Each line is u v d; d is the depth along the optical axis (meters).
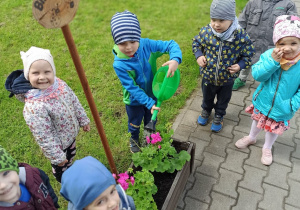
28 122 2.18
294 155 3.08
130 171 2.17
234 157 3.09
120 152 3.21
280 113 2.53
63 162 2.35
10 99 3.99
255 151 3.14
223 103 3.16
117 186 1.67
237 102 3.78
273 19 3.25
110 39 5.16
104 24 5.60
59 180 2.79
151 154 2.31
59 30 5.48
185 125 3.50
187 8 6.02
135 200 2.06
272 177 2.88
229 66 2.77
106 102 3.87
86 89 1.76
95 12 5.99
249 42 2.66
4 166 1.54
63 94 2.27
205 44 2.79
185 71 4.27
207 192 2.78
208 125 3.48
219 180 2.88
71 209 1.42
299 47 2.24
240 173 2.93
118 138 3.35
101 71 4.42
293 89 2.43
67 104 2.31
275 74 2.43
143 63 2.44
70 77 4.33
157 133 2.33
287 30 2.17
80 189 1.28
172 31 5.29
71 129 2.43
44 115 2.18
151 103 2.39
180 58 2.40
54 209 1.90
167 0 6.35
